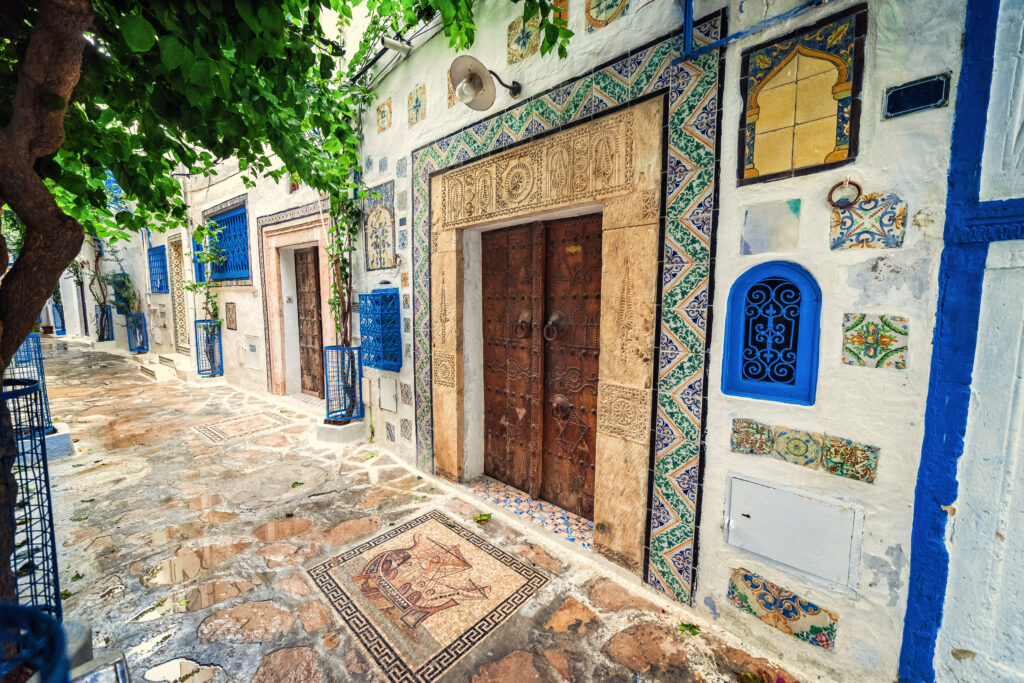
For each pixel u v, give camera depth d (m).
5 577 1.63
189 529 3.01
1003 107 1.38
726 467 2.07
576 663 1.95
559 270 3.14
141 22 1.33
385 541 2.88
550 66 2.64
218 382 8.02
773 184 1.84
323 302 5.67
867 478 1.70
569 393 3.17
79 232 1.65
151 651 1.97
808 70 1.72
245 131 2.17
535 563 2.66
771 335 1.91
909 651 1.66
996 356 1.44
